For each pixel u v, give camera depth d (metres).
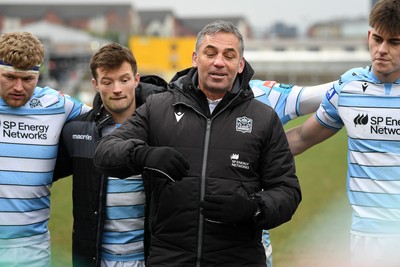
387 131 3.79
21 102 3.88
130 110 3.99
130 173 3.18
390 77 3.80
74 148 4.02
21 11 103.50
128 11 103.62
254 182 3.39
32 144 3.95
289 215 3.28
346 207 8.89
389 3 3.64
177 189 3.31
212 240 3.28
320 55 47.38
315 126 4.23
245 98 3.41
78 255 3.99
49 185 4.07
